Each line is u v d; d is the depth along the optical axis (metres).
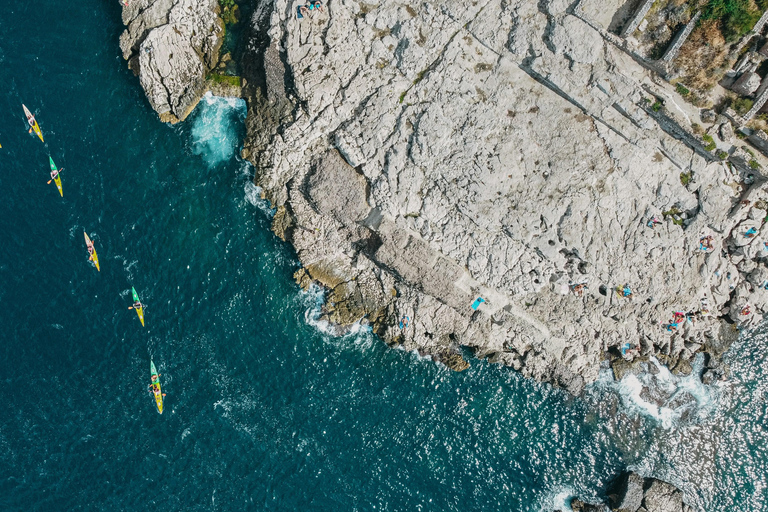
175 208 54.47
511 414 54.25
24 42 56.16
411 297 53.47
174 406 52.50
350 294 54.00
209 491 51.53
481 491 52.88
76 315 53.50
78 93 55.41
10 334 53.38
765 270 52.84
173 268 53.94
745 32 43.50
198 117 54.84
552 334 53.41
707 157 48.97
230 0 53.25
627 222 51.38
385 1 50.34
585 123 49.75
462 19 49.59
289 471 52.03
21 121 55.44
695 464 53.72
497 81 50.00
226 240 54.38
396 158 51.41
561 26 47.59
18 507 51.19
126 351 53.09
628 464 53.56
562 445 53.94
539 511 52.78
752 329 55.06
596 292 52.53
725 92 46.94
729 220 50.88
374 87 51.38
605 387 54.50
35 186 54.91
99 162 54.84
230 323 53.53
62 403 52.59
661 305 53.06
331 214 52.91
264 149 53.38
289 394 53.00
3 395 52.88
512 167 50.69
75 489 51.44
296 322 53.91
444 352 54.34
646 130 49.00
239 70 53.94
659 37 45.78
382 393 53.62
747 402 54.59
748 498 53.22
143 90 54.59
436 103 50.53
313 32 50.78
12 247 54.38
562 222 51.03
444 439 53.44
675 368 54.47
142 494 51.34
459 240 52.03
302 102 51.91
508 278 52.31
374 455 52.75
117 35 55.56
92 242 54.12
